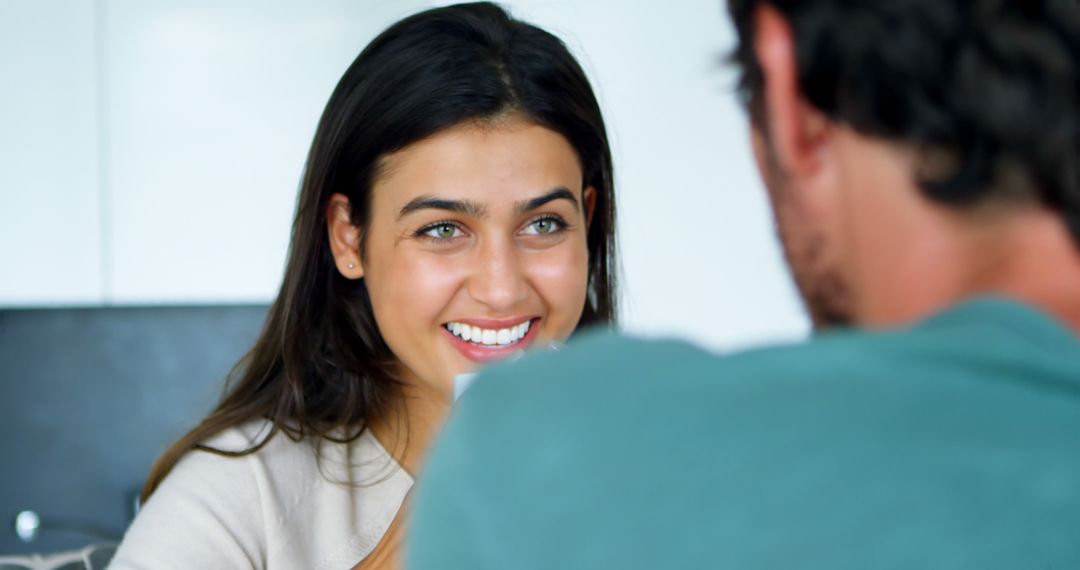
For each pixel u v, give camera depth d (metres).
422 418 1.54
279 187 3.59
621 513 0.51
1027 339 0.51
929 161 0.52
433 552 0.57
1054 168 0.51
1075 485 0.48
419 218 1.46
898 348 0.52
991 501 0.48
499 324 1.48
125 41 3.50
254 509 1.44
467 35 1.47
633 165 3.96
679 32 3.92
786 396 0.52
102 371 2.14
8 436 2.11
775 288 3.95
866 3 0.53
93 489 2.13
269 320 1.57
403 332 1.49
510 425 0.56
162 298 3.54
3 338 2.11
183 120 3.54
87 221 3.50
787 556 0.49
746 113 0.60
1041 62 0.50
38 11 3.46
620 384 0.55
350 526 1.48
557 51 1.51
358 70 1.49
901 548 0.48
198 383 2.18
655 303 3.98
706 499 0.50
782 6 0.56
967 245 0.53
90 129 3.49
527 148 1.46
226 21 3.55
